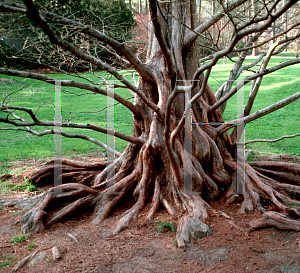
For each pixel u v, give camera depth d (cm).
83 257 436
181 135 643
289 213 544
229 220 515
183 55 676
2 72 362
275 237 473
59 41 350
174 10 641
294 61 458
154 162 617
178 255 435
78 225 547
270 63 2234
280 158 832
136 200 601
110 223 542
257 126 1345
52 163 808
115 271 404
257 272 392
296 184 708
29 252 451
